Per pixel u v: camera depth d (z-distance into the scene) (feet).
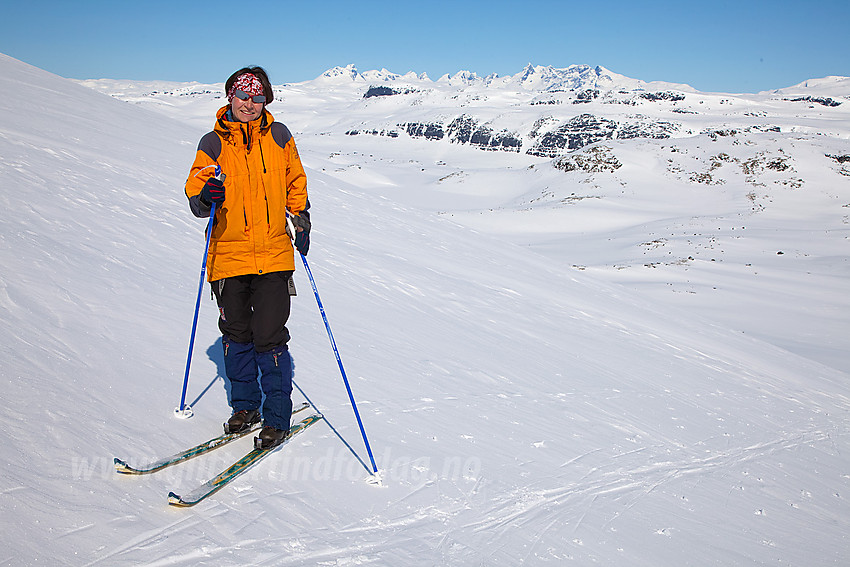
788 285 102.37
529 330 28.37
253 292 10.69
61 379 11.30
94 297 15.80
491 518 10.57
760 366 34.96
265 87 10.32
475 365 20.65
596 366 25.09
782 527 13.96
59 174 27.68
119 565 7.11
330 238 36.09
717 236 155.53
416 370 18.31
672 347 33.37
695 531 12.46
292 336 18.19
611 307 40.81
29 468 8.51
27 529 7.30
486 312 29.53
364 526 9.21
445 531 9.69
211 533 8.11
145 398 11.64
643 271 110.32
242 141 10.32
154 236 23.45
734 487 15.76
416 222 51.78
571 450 15.21
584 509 12.03
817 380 35.27
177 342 14.71
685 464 16.56
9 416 9.61
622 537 11.25
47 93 51.34
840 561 12.80
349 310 23.18
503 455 13.64
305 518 9.00
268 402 10.80
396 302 26.58
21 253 17.03
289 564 7.82
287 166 10.76
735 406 24.45
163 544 7.66
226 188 10.24
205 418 11.51
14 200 21.93
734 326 75.10
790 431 22.80
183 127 60.18
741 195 225.76
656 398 22.49
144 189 30.42
